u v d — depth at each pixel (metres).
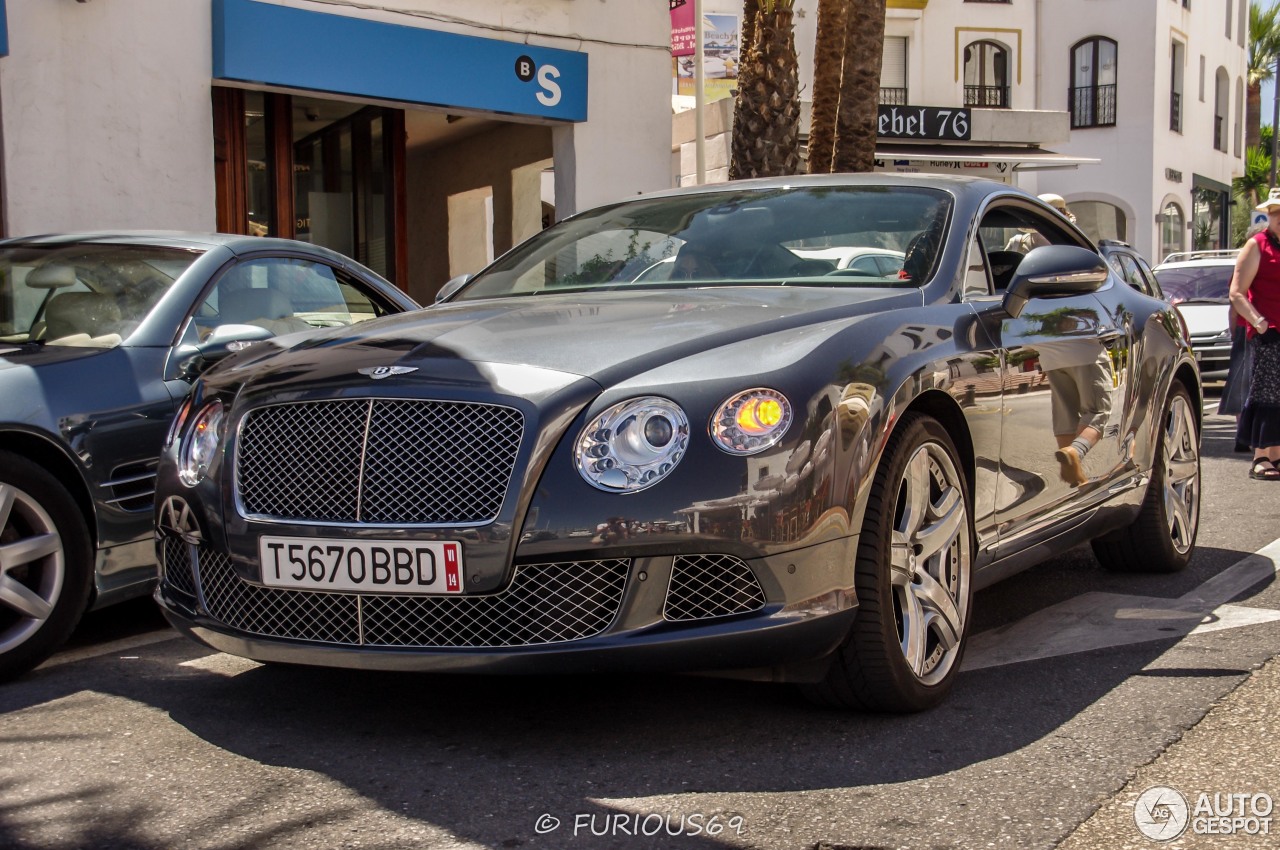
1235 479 8.55
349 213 13.66
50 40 10.09
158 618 5.03
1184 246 37.69
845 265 4.05
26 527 4.20
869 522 3.26
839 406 3.16
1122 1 34.66
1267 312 8.23
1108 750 3.16
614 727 3.39
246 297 5.21
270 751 3.26
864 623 3.27
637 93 13.92
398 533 3.10
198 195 11.04
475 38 12.55
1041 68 34.97
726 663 3.06
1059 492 4.41
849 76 14.61
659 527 3.00
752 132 14.01
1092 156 35.41
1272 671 3.84
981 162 25.42
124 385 4.53
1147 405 5.12
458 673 3.07
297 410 3.29
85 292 4.96
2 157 9.92
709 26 28.16
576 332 3.42
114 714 3.64
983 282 4.19
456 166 17.44
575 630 3.05
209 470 3.46
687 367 3.16
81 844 2.68
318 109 13.23
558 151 13.73
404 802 2.88
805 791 2.90
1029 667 3.97
